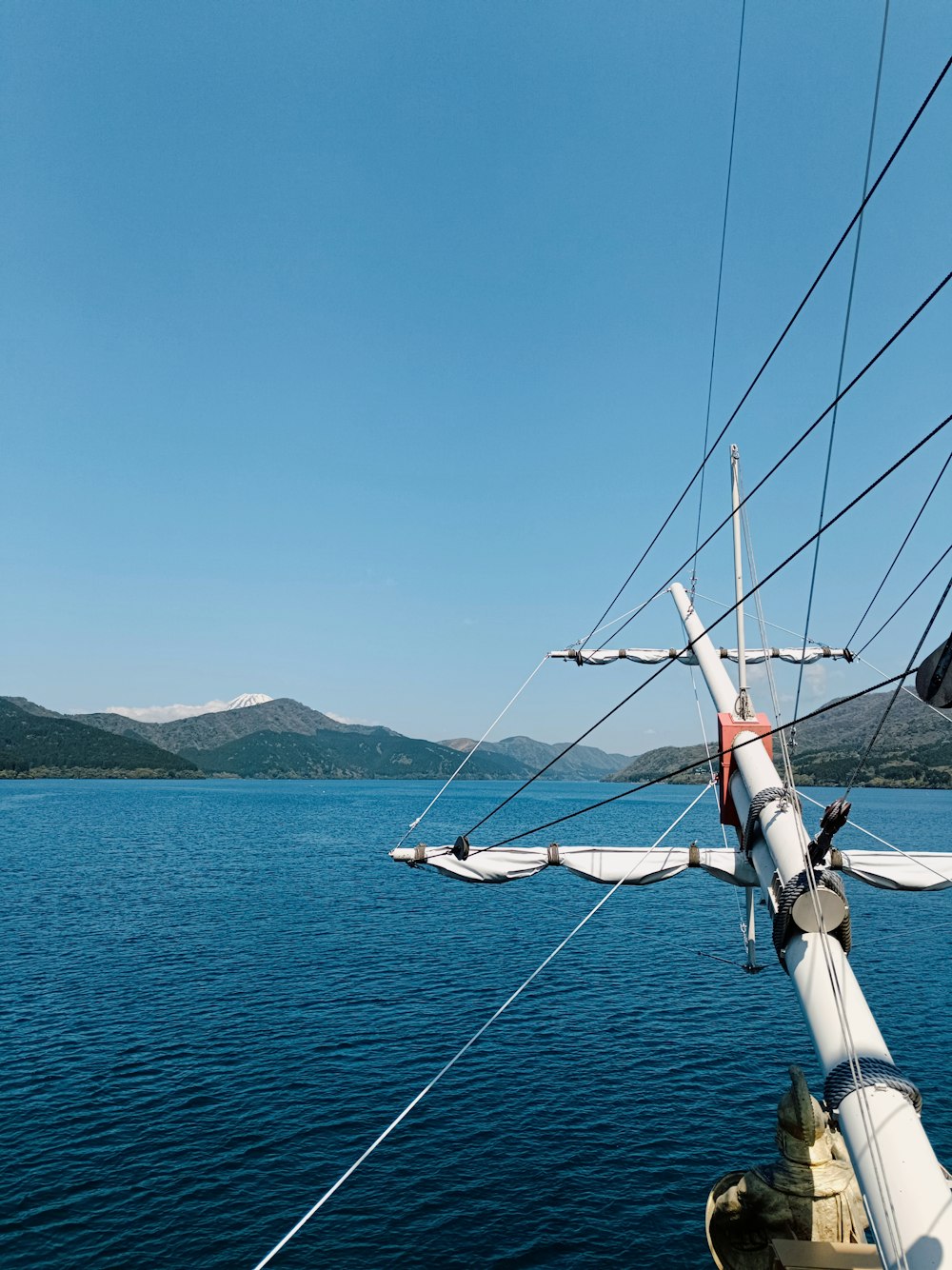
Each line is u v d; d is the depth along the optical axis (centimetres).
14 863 11044
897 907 8275
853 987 1098
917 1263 791
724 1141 3053
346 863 11594
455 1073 3691
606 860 2312
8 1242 2397
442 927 6988
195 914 7500
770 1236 1303
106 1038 4116
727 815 1811
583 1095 3453
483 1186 2734
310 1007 4638
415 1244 2419
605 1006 4719
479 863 2372
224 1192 2680
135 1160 2880
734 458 2161
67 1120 3181
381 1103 3350
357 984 5125
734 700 1962
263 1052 3922
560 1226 2514
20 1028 4259
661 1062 3834
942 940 6700
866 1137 904
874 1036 1027
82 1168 2817
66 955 5894
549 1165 2870
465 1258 2356
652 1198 2673
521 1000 4831
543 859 2369
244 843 14225
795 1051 3997
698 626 2386
